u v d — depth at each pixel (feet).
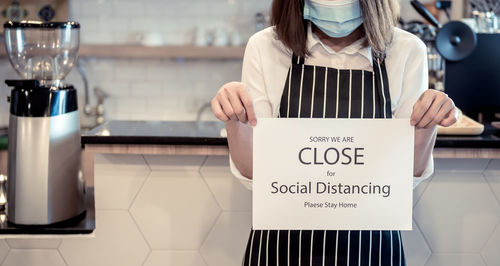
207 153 5.60
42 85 5.92
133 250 5.81
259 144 3.89
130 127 6.15
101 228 5.76
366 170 3.92
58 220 5.82
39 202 5.68
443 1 10.27
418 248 5.88
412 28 8.84
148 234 5.80
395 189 3.93
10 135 5.73
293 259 4.45
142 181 5.74
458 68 8.34
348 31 4.36
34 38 5.96
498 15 9.98
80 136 5.80
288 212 3.95
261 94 4.62
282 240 4.47
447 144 5.50
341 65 4.59
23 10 12.82
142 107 13.32
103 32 13.14
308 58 4.60
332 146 3.90
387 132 3.89
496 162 5.77
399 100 4.53
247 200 5.78
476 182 5.80
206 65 13.21
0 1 12.76
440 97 3.80
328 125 3.88
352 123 3.88
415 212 5.85
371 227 3.96
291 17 4.43
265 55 4.64
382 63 4.50
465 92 8.38
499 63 8.27
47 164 5.66
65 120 5.76
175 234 5.81
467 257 5.89
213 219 5.80
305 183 3.93
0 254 5.71
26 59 6.09
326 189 3.93
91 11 13.08
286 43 4.47
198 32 12.68
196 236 5.82
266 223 3.96
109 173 5.72
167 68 13.20
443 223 5.85
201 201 5.78
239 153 4.23
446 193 5.82
